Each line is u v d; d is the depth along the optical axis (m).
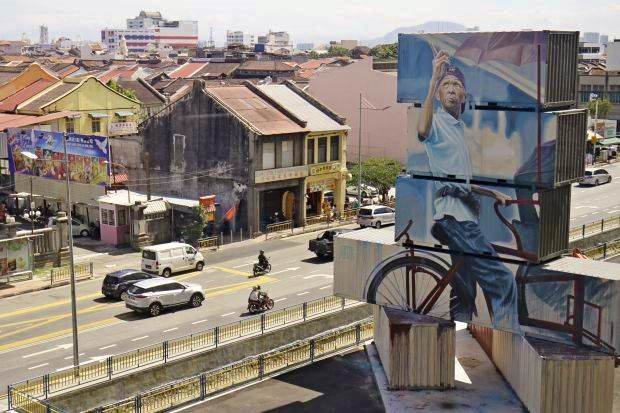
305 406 32.50
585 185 89.88
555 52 30.64
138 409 30.83
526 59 30.55
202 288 47.41
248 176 64.56
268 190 67.19
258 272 53.53
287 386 34.72
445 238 33.59
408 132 34.16
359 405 32.66
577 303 30.14
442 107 32.97
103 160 62.78
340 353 38.88
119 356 34.00
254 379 35.53
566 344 30.56
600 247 56.59
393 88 93.44
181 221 62.34
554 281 30.72
